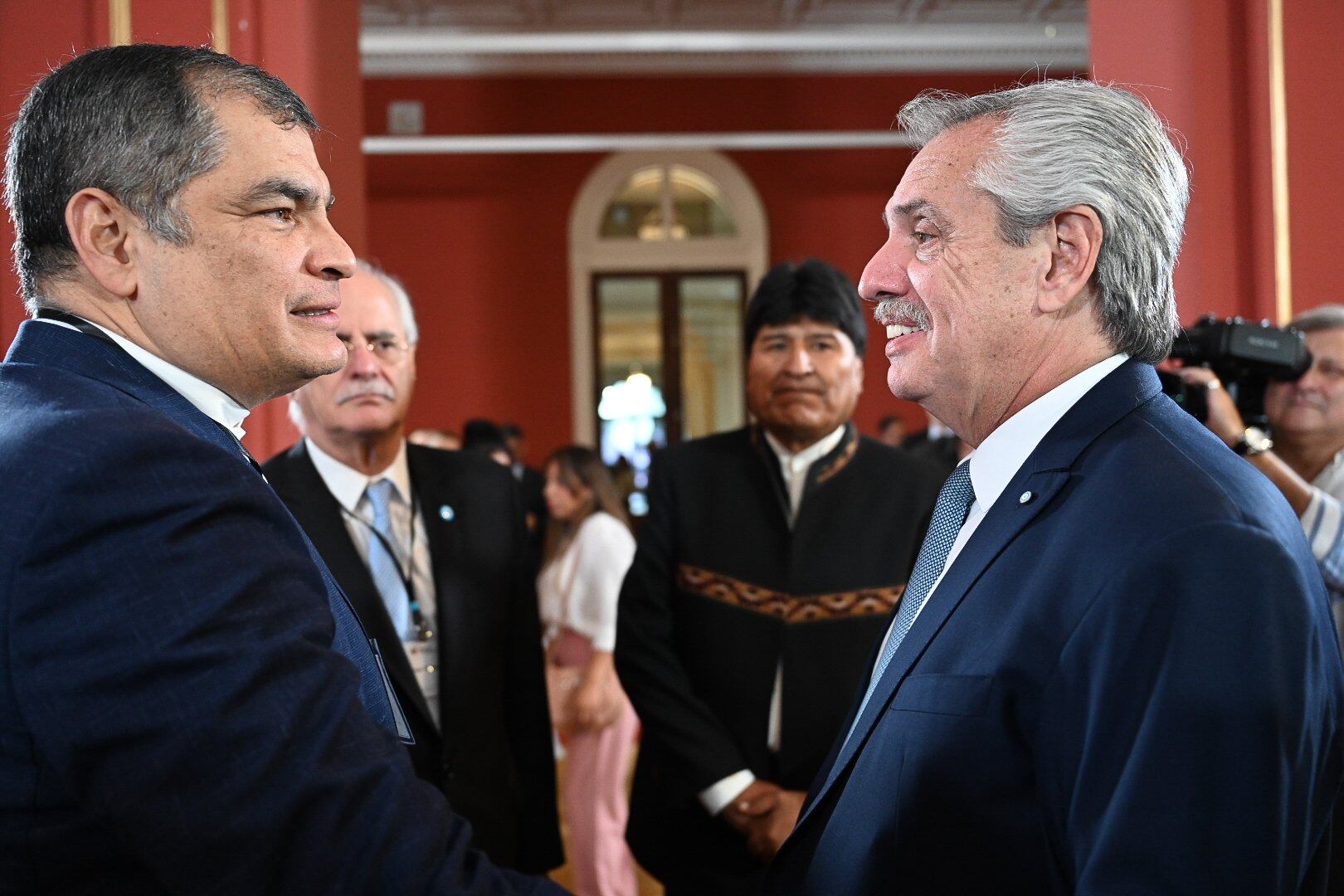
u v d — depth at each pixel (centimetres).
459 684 193
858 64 989
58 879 88
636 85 991
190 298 101
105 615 83
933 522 127
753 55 984
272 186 103
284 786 84
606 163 1001
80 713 83
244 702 84
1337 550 178
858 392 215
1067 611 98
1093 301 110
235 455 103
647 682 206
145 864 84
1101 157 107
